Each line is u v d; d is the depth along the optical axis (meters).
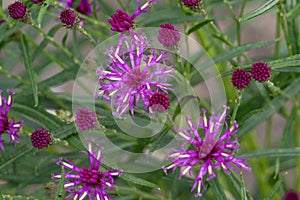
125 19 0.36
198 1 0.38
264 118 0.43
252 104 0.42
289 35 0.41
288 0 0.41
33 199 0.37
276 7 0.41
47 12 0.41
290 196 0.41
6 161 0.38
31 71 0.39
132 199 0.44
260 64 0.36
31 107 0.40
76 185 0.36
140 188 0.42
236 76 0.36
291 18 0.40
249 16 0.36
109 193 0.39
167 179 0.45
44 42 0.42
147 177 0.41
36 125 0.44
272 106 0.42
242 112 0.42
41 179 0.43
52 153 0.41
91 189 0.36
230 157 0.34
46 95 0.44
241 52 0.40
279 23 0.42
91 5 0.43
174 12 0.43
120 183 0.42
